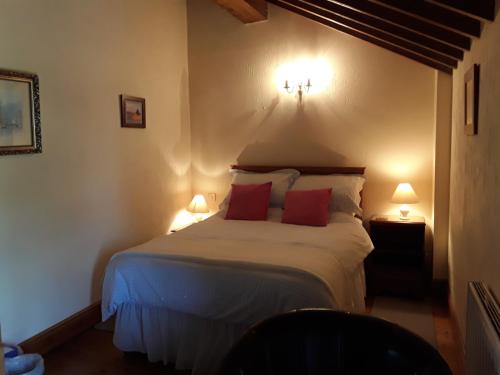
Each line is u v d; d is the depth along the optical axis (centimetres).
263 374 128
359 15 289
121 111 358
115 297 265
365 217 414
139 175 386
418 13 206
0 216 255
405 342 126
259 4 407
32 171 275
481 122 195
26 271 273
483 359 147
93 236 330
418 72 384
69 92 303
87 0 317
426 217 393
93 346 295
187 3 458
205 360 249
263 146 447
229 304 238
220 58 452
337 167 417
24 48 267
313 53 417
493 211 167
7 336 262
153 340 265
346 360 133
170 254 263
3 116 253
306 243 289
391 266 391
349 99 409
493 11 167
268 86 438
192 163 475
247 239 303
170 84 432
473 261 216
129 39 367
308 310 139
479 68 202
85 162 320
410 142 393
